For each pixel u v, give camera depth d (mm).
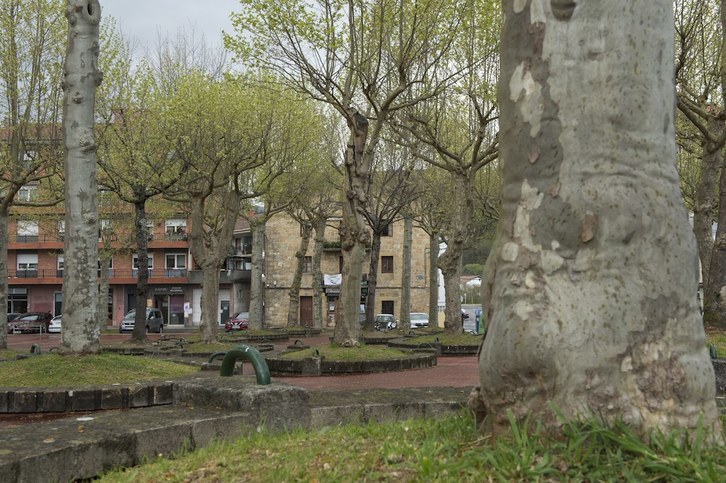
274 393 5203
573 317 3518
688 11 16875
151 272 64312
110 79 23969
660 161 3723
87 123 11141
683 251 3646
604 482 2992
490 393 3770
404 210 36344
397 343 22062
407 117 21875
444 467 3217
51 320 59188
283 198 33719
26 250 63906
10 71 20312
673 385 3477
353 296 16531
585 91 3672
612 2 3678
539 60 3781
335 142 32250
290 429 5230
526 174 3797
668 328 3549
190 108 22562
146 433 4469
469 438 3799
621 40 3666
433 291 38812
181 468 3852
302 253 42094
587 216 3576
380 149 30953
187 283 64312
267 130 23562
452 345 20797
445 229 39531
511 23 3932
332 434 4418
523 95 3828
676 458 3082
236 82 21891
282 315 57344
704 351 3668
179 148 22703
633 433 3346
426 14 17297
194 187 23734
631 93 3666
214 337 23438
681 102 15906
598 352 3471
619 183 3613
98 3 11492
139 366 10258
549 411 3484
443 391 6512
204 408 5324
